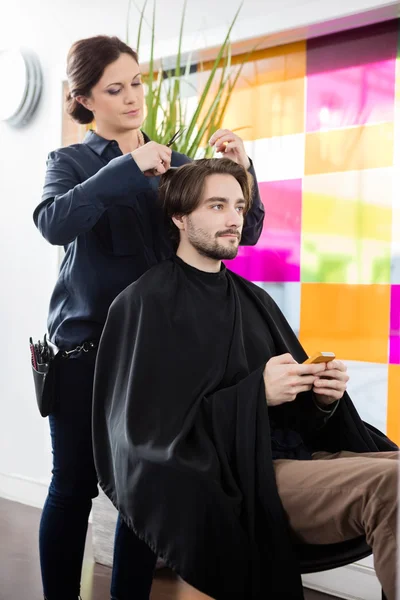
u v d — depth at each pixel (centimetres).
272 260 240
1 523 263
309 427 146
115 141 172
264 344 154
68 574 165
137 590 165
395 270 211
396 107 211
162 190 157
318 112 228
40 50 282
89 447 165
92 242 166
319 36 227
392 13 204
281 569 120
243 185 155
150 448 129
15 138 293
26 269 290
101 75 163
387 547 107
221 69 249
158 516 123
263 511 123
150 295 148
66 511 164
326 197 227
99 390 149
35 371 165
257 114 242
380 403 214
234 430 128
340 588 210
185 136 225
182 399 137
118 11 260
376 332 216
